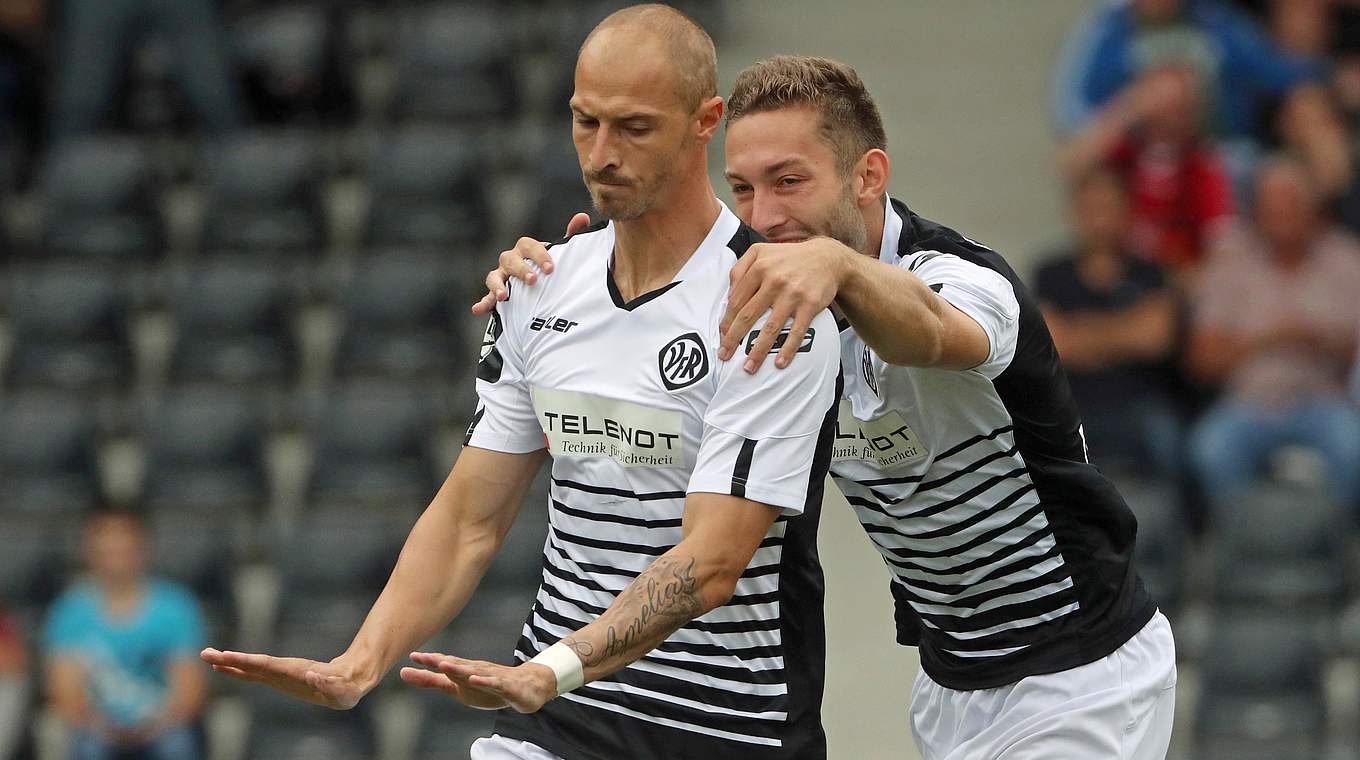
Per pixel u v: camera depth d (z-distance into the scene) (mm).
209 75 36875
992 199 35156
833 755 27516
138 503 31688
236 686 29766
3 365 34594
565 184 34062
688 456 12625
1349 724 27875
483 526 13727
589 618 13109
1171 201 31250
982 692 14828
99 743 28016
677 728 13148
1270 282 29938
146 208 36062
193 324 33875
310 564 29938
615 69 12039
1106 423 29516
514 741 13508
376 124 38094
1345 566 28844
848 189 13398
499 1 39500
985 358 12578
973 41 39094
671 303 12711
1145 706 14703
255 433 32156
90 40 36719
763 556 12859
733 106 13578
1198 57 33000
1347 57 35188
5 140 37906
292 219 35656
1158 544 28547
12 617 30109
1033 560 14266
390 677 29031
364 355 33281
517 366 13492
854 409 13844
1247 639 28109
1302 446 29500
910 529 14359
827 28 39250
